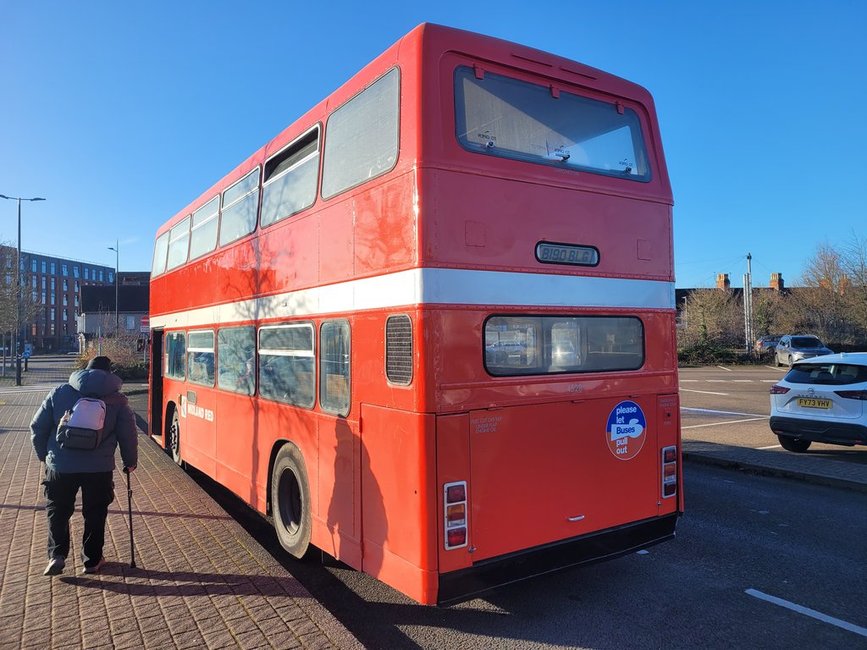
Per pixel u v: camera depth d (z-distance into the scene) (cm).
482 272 405
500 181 420
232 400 711
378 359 423
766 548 610
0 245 3884
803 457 1002
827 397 980
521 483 418
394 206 411
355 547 446
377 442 421
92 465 498
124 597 455
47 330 11581
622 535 478
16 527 648
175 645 380
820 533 655
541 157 449
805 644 414
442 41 412
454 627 444
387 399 411
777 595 496
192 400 876
